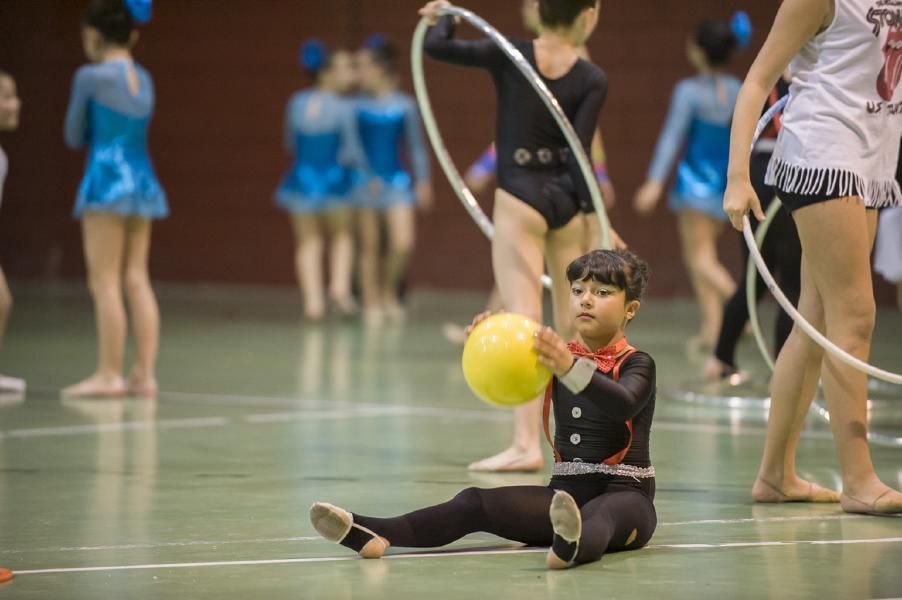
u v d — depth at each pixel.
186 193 44.28
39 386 21.42
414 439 16.30
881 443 15.69
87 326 31.80
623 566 9.58
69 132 19.94
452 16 14.36
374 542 9.72
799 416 12.12
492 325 9.48
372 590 8.89
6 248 45.59
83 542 10.49
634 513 9.84
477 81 40.62
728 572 9.39
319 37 42.47
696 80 25.39
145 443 15.87
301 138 35.00
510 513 9.82
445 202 41.16
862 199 11.29
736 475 13.77
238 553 10.07
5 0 44.88
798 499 12.23
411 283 41.69
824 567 9.55
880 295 36.41
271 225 43.47
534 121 13.82
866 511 11.62
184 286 44.53
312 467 14.23
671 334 30.72
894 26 11.15
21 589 8.97
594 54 39.38
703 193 25.50
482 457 14.95
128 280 20.47
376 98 35.72
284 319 35.00
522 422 14.12
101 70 19.69
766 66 11.30
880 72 11.19
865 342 11.58
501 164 14.02
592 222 14.06
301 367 24.34
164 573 9.41
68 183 45.16
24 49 44.88
